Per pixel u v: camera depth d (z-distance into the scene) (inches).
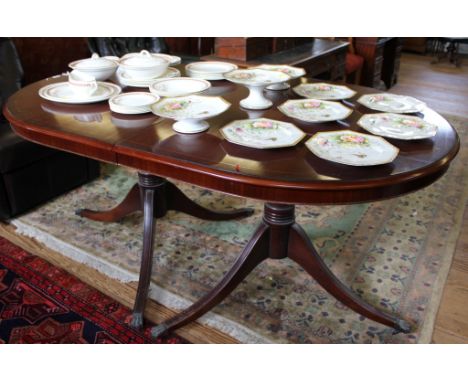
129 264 69.7
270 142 45.4
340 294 57.0
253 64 101.3
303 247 57.1
